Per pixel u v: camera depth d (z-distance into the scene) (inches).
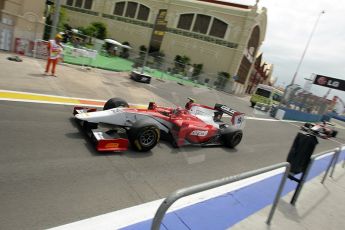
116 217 166.7
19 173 181.9
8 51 579.8
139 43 1881.2
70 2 2143.2
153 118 283.6
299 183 237.9
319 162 416.2
